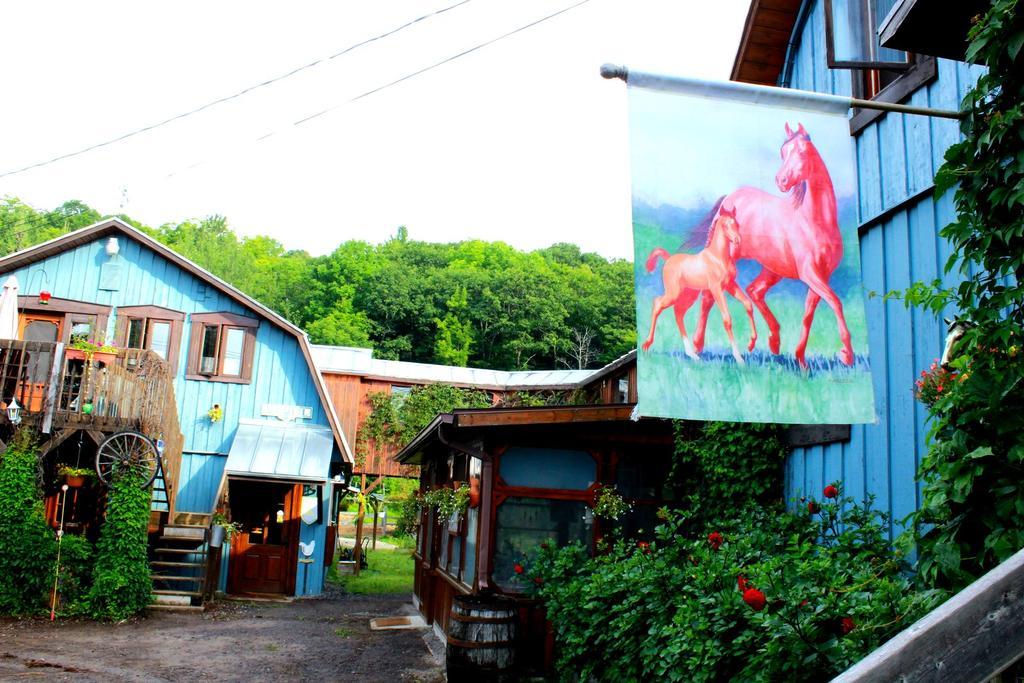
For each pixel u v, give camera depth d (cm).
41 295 1794
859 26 740
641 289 441
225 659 1068
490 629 824
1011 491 364
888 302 681
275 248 7581
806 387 448
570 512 953
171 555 1675
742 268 454
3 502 1256
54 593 1273
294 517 1794
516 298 5881
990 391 379
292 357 1922
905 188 667
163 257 1897
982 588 181
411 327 5703
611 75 452
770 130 470
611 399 2130
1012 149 412
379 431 2633
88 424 1319
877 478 679
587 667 679
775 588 398
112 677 927
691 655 495
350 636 1288
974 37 426
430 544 1458
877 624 349
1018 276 422
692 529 902
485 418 917
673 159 454
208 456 1836
